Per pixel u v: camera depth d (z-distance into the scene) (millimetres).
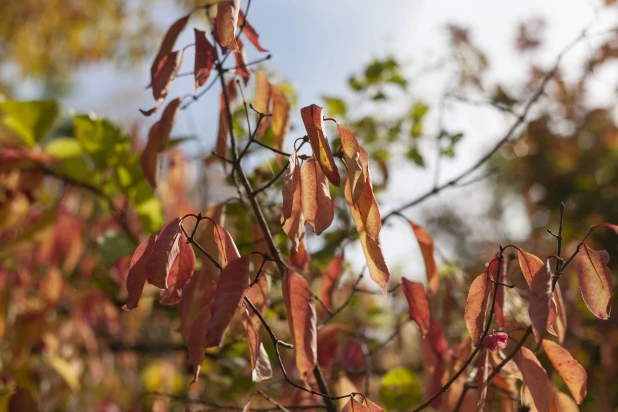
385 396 859
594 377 1254
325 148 556
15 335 1029
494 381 693
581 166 1813
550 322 584
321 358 804
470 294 598
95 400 1359
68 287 1183
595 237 1632
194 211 1017
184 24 667
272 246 648
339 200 1031
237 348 926
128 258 979
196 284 666
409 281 713
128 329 1259
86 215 1179
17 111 974
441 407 715
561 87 1668
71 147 1006
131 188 985
